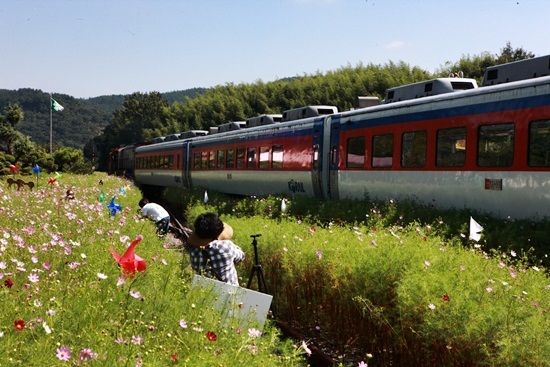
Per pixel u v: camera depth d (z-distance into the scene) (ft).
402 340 17.70
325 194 59.00
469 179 40.57
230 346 13.67
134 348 12.06
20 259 19.02
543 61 37.91
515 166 36.86
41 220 30.32
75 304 14.67
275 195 65.41
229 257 19.71
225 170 82.53
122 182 131.95
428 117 44.78
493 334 14.35
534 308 14.99
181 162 102.32
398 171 47.88
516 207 36.99
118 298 15.65
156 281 18.44
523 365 13.32
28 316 13.23
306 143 61.77
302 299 24.34
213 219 19.71
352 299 19.98
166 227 41.34
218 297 17.17
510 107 37.52
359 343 20.85
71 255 20.81
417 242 23.53
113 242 23.90
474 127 40.34
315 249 23.26
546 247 30.32
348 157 55.01
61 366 10.71
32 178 108.58
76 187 74.33
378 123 50.70
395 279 18.81
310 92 311.88
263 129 71.87
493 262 21.72
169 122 345.51
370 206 46.91
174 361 12.22
